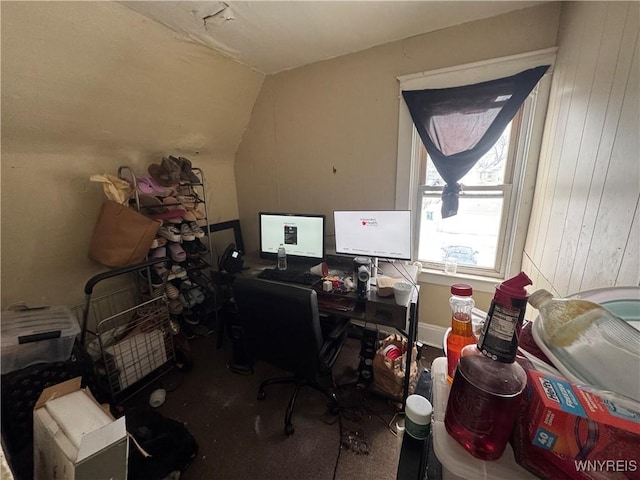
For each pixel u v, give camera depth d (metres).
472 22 1.59
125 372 1.61
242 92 2.27
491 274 1.94
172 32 1.60
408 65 1.80
